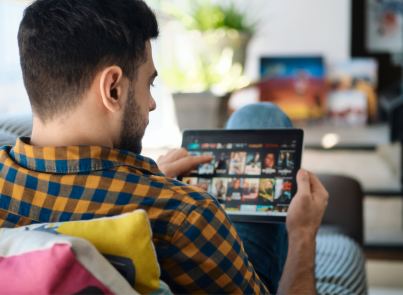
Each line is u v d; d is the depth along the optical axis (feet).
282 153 2.70
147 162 1.74
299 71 11.40
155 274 1.39
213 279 1.59
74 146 1.57
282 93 11.42
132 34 1.66
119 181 1.55
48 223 1.47
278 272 2.71
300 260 2.18
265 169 2.68
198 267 1.55
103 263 1.26
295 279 2.08
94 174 1.56
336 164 8.56
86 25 1.55
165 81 9.16
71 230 1.36
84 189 1.55
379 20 11.42
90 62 1.56
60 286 1.18
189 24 8.86
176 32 10.52
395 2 11.31
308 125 11.43
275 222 2.52
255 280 1.80
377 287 5.21
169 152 2.83
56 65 1.55
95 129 1.65
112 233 1.31
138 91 1.75
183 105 7.93
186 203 1.52
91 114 1.63
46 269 1.16
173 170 2.66
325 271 3.17
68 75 1.56
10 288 1.22
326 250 3.55
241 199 2.63
